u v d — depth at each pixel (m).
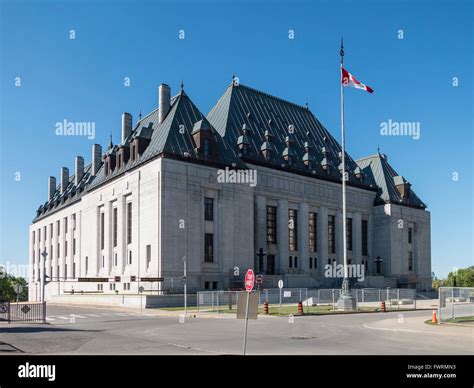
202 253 67.38
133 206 70.50
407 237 97.44
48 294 110.00
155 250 64.25
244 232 72.50
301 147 88.75
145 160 68.25
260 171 77.94
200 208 67.88
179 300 59.56
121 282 71.94
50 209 118.25
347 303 48.69
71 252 99.56
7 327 30.89
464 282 162.12
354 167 97.69
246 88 89.31
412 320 35.59
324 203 87.00
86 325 33.09
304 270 81.75
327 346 21.48
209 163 69.38
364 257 93.94
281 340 23.86
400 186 99.69
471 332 27.25
